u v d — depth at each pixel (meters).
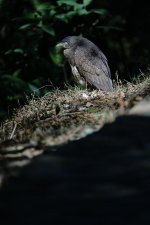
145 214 5.54
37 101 13.64
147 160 6.73
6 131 11.87
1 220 5.57
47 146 8.87
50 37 18.45
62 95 13.73
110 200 5.85
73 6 17.88
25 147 8.93
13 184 6.34
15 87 16.50
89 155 6.97
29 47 17.94
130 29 26.53
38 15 17.72
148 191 6.00
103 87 15.70
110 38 24.64
